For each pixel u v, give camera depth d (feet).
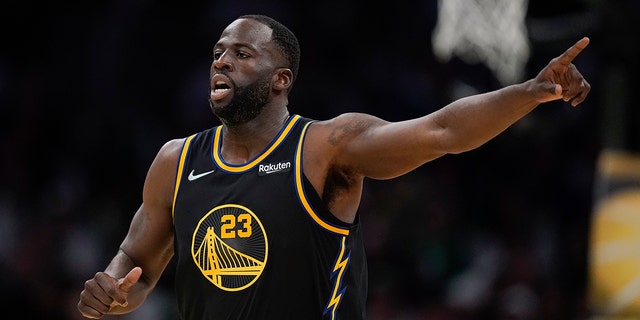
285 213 35.29
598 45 66.03
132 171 95.86
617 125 65.57
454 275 89.25
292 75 38.01
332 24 107.34
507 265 87.15
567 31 68.39
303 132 36.60
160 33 105.60
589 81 98.43
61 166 96.17
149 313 80.74
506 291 85.30
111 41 104.01
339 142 35.86
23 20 104.58
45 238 83.87
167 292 83.87
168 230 38.78
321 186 35.91
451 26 70.64
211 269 35.94
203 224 36.19
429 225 90.89
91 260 84.84
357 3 109.09
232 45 37.06
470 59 74.49
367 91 105.29
